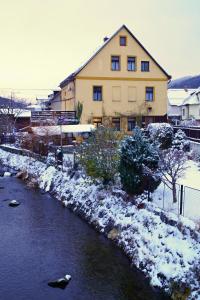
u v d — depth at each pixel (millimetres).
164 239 15250
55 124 42406
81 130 38500
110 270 15227
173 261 14016
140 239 16391
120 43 45781
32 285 14125
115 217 19266
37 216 22547
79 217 22266
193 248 13820
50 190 28719
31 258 16453
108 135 22719
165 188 19719
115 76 45938
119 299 13133
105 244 17891
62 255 16719
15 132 53906
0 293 13539
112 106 46125
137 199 18922
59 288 13922
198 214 15859
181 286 12867
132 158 18797
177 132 32312
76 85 45219
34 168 34719
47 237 18922
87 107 45531
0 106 69312
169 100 71500
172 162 20500
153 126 32719
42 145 36250
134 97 46562
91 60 45406
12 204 25016
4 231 19906
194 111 63844
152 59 46625
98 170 22031
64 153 32969
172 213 16203
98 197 21984
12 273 15078
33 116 44469
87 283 14242
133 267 15430
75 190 25109
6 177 35344
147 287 13875
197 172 23328
